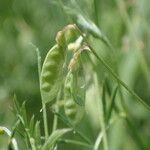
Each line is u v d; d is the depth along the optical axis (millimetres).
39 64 243
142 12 427
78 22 295
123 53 399
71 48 234
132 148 369
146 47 427
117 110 305
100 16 425
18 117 238
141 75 415
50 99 220
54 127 283
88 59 302
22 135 238
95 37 295
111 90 325
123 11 379
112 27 420
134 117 396
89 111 370
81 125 379
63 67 219
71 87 219
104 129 285
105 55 326
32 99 438
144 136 375
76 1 309
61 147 382
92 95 349
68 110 223
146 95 417
